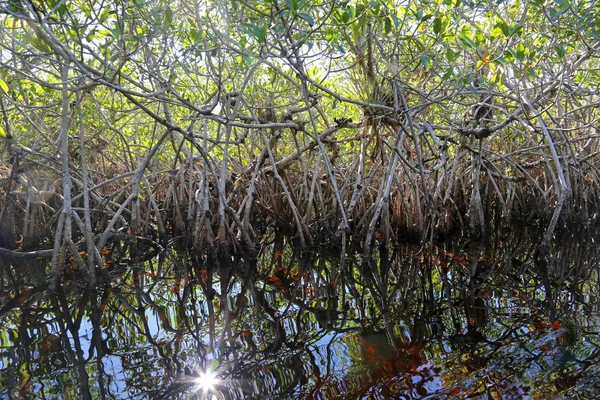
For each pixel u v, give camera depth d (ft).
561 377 9.50
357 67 21.12
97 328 13.92
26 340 13.17
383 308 14.42
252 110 21.08
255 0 16.66
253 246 21.62
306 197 25.58
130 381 10.62
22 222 26.22
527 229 26.55
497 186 27.02
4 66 14.46
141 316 14.88
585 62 25.26
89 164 26.94
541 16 20.45
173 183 25.08
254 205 26.35
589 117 26.71
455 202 26.12
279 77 23.93
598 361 9.96
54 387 10.48
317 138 19.97
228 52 19.27
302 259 21.52
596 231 25.27
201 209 21.90
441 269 18.61
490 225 26.45
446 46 18.34
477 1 17.67
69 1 15.29
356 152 26.18
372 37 19.17
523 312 13.12
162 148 26.66
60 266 17.75
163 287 17.99
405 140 23.08
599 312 12.72
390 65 19.65
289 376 10.43
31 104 22.75
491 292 15.25
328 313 14.32
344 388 9.78
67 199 17.61
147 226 24.22
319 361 11.02
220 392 9.97
